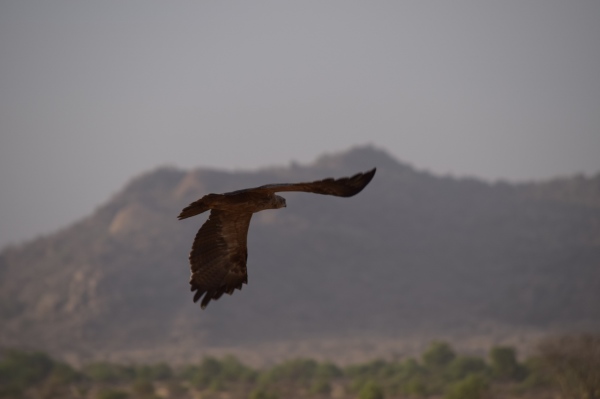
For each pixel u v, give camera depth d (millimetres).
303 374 197125
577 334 138625
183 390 172875
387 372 194500
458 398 132875
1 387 164500
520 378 166375
